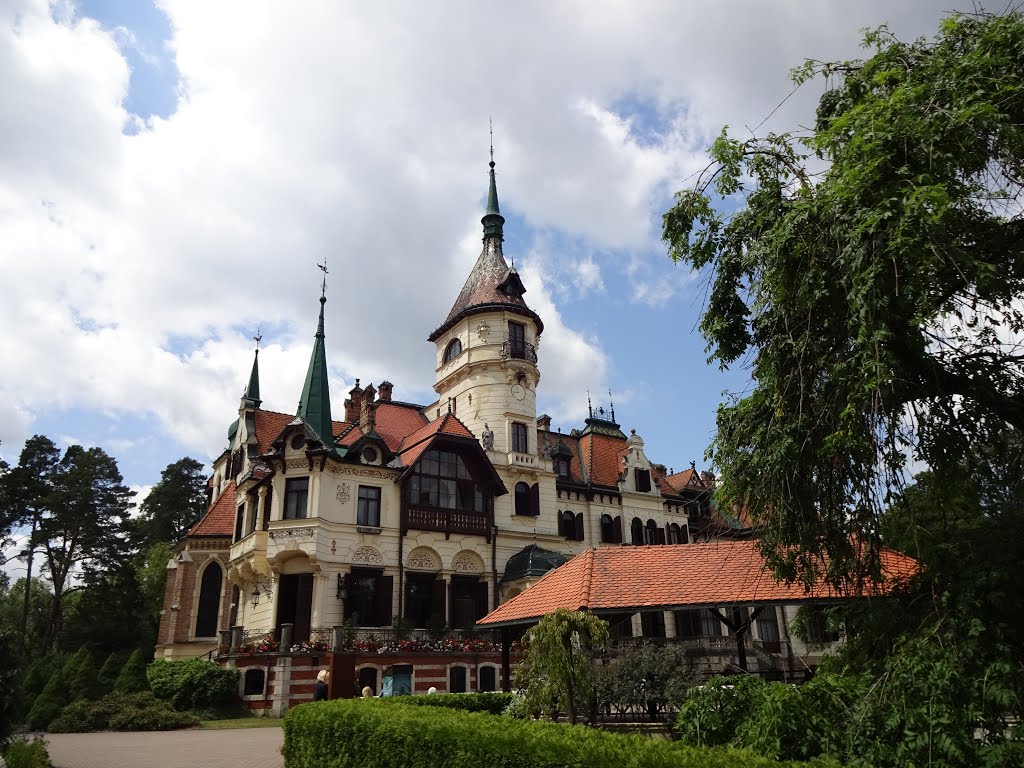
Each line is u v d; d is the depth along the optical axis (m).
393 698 16.62
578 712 14.70
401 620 32.75
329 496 33.78
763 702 8.84
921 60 11.04
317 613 31.86
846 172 9.73
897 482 9.69
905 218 8.72
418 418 46.34
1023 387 10.04
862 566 11.23
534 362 44.38
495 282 45.94
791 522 11.13
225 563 39.84
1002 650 8.55
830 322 10.46
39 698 29.19
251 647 29.59
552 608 17.95
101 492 56.09
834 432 10.16
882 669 9.52
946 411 10.17
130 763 16.94
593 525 44.12
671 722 14.06
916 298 9.17
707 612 33.97
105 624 51.56
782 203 11.45
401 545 34.94
